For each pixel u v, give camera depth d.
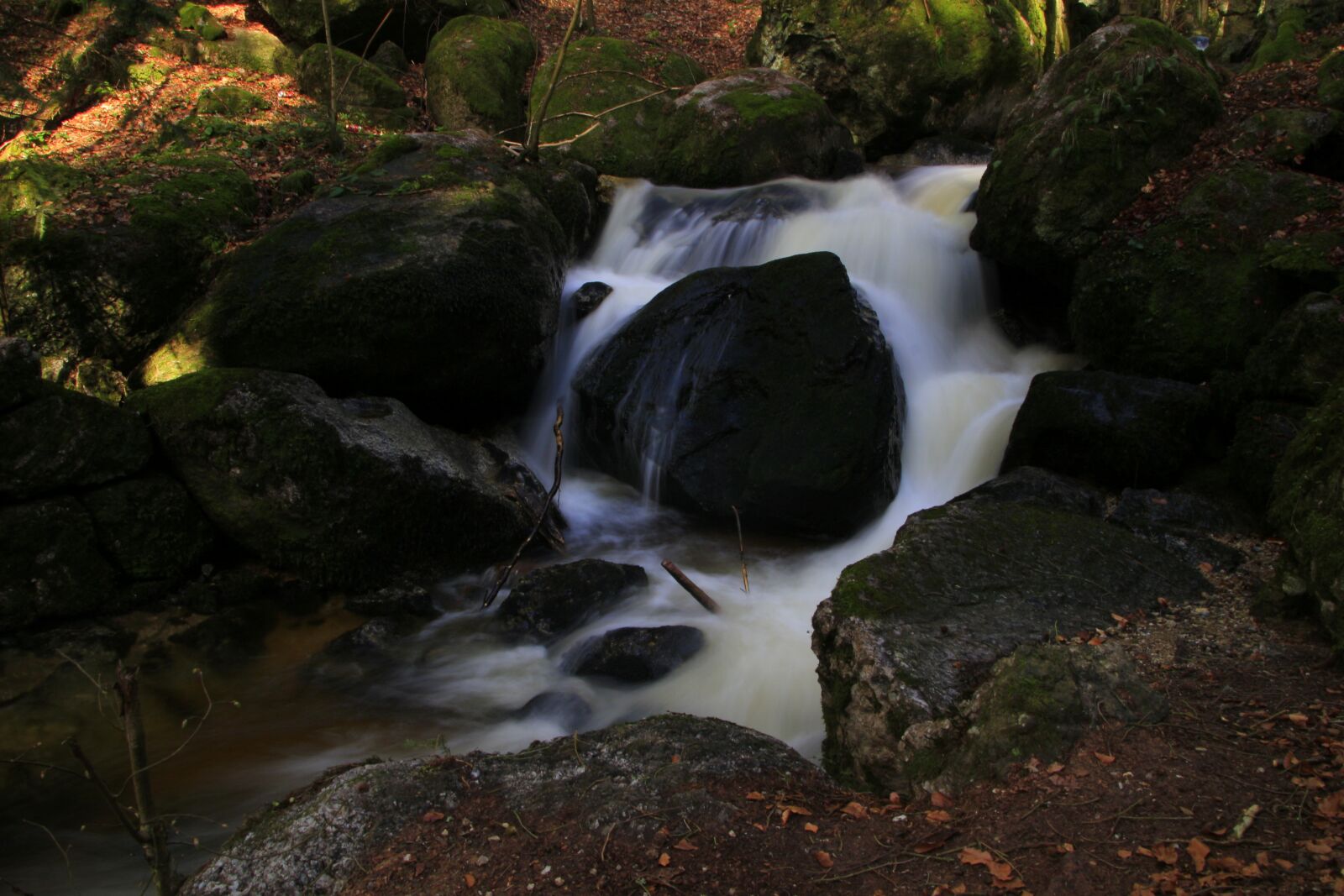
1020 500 7.11
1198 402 7.44
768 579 7.43
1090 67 9.70
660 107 13.42
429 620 7.04
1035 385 8.05
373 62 14.36
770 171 12.59
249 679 6.36
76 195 8.63
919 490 8.45
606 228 11.87
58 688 6.04
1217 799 3.59
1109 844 3.42
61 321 8.02
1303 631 5.05
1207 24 18.88
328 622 6.98
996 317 10.22
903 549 5.62
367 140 11.95
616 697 6.05
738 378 8.15
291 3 13.93
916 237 10.60
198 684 6.27
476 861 3.60
